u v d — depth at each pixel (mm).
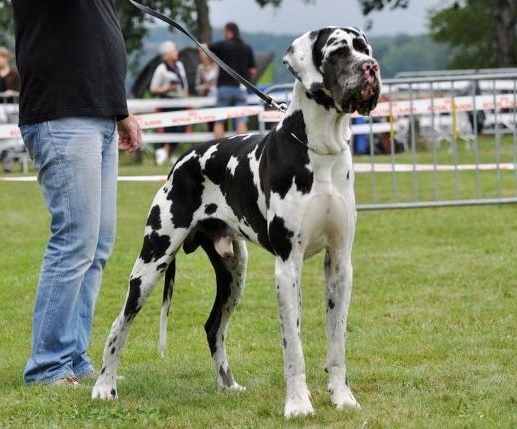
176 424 5941
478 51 48000
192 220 6652
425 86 19156
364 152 23094
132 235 13680
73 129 6797
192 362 7648
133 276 6715
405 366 7301
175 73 23781
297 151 5910
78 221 6883
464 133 21484
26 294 10305
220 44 21156
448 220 13992
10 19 33750
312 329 8641
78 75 6777
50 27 6770
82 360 7375
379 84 5578
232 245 6664
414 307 9289
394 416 5930
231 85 21109
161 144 25953
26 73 6848
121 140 7371
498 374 6906
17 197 18359
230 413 6129
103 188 7191
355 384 6773
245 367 7457
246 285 10320
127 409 6246
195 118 15500
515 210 14617
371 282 10359
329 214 5973
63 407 6363
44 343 7055
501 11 33062
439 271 10758
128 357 7867
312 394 6508
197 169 6609
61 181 6844
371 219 14391
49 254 6984
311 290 10109
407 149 23375
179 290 10227
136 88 29812
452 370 7055
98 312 9492
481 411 6004
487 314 8891
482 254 11570
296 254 6004
